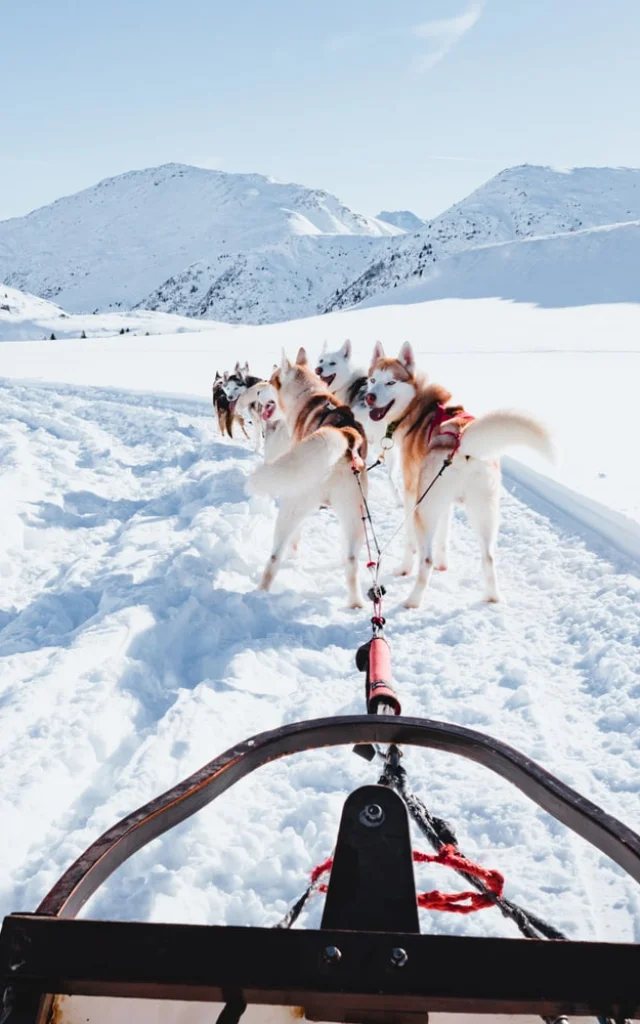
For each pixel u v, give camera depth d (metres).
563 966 1.27
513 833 2.99
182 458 10.23
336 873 1.60
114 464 10.05
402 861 1.62
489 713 3.87
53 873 2.71
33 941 1.30
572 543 6.48
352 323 51.12
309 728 2.12
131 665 4.30
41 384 17.58
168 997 1.30
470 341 31.77
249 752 2.02
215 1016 1.47
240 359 24.59
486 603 5.36
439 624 5.08
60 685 4.01
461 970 1.27
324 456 4.89
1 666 4.32
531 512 7.56
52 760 3.37
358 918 1.51
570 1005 1.27
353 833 1.69
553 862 2.83
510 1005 1.30
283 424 6.73
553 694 4.13
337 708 4.02
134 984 1.28
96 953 1.29
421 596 5.34
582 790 3.25
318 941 1.31
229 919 2.60
